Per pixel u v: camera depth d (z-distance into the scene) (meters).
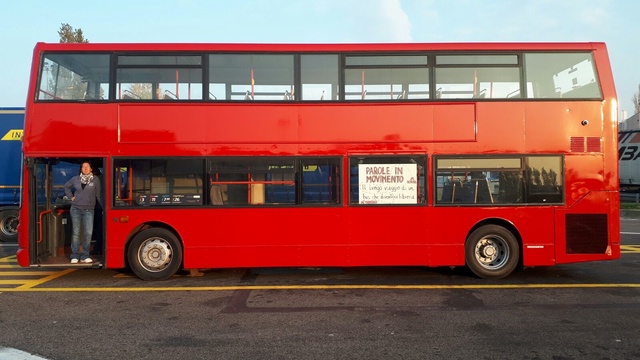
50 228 8.26
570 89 7.74
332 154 7.61
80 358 4.38
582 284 7.36
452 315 5.72
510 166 7.63
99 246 8.53
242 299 6.50
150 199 7.57
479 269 7.70
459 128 7.62
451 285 7.33
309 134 7.62
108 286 7.30
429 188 7.61
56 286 7.30
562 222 7.62
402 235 7.65
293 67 7.68
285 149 7.59
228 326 5.31
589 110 7.68
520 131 7.62
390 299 6.48
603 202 7.64
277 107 7.62
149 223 7.75
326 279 7.80
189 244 7.58
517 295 6.69
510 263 7.69
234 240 7.60
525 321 5.47
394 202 7.64
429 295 6.71
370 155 7.61
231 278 7.89
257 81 7.65
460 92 7.70
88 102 7.50
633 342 4.78
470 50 7.70
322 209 7.62
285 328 5.24
